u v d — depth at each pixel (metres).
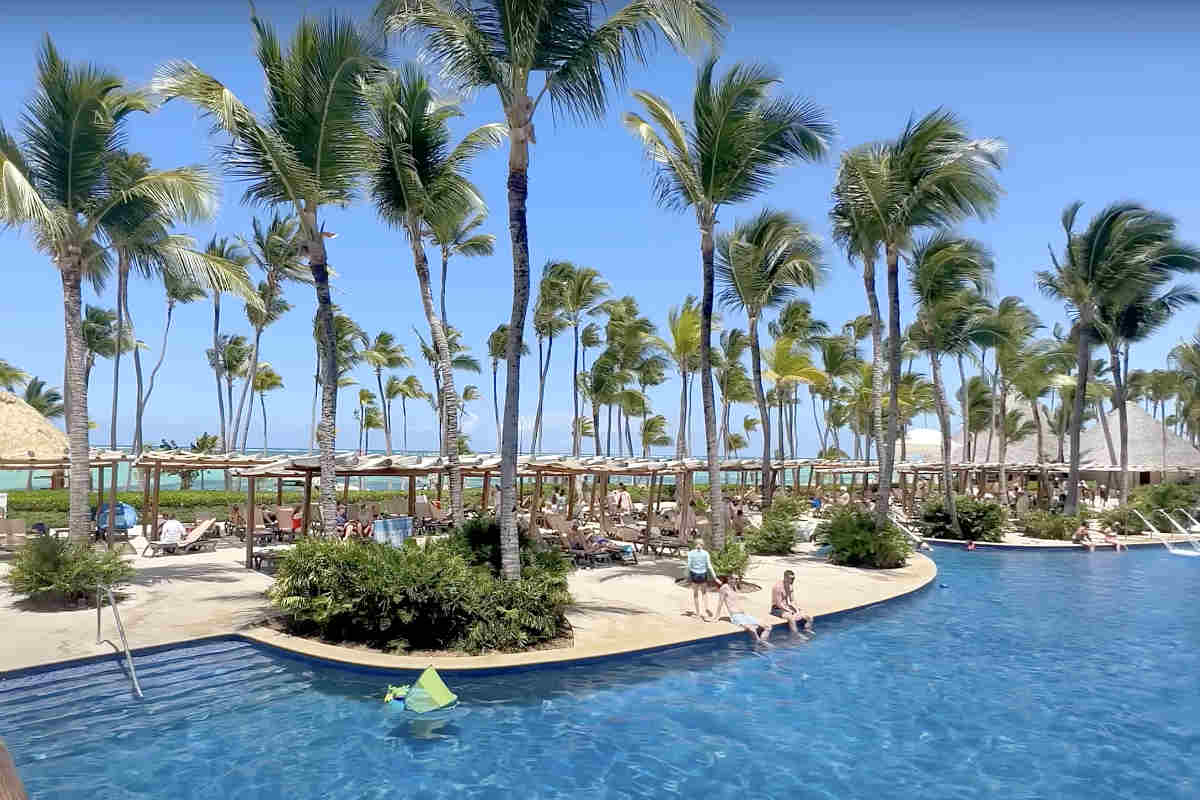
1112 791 6.92
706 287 16.34
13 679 8.70
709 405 16.30
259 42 12.36
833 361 36.16
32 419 30.44
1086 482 51.72
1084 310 30.03
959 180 18.61
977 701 9.30
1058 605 15.45
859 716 8.76
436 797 6.59
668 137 16.25
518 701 8.95
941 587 17.50
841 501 36.50
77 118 12.89
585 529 20.55
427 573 10.16
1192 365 47.09
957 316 27.00
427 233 20.19
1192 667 10.86
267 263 36.84
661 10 10.79
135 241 14.71
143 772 6.91
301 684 9.24
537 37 10.98
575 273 41.12
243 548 19.45
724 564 15.20
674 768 7.29
